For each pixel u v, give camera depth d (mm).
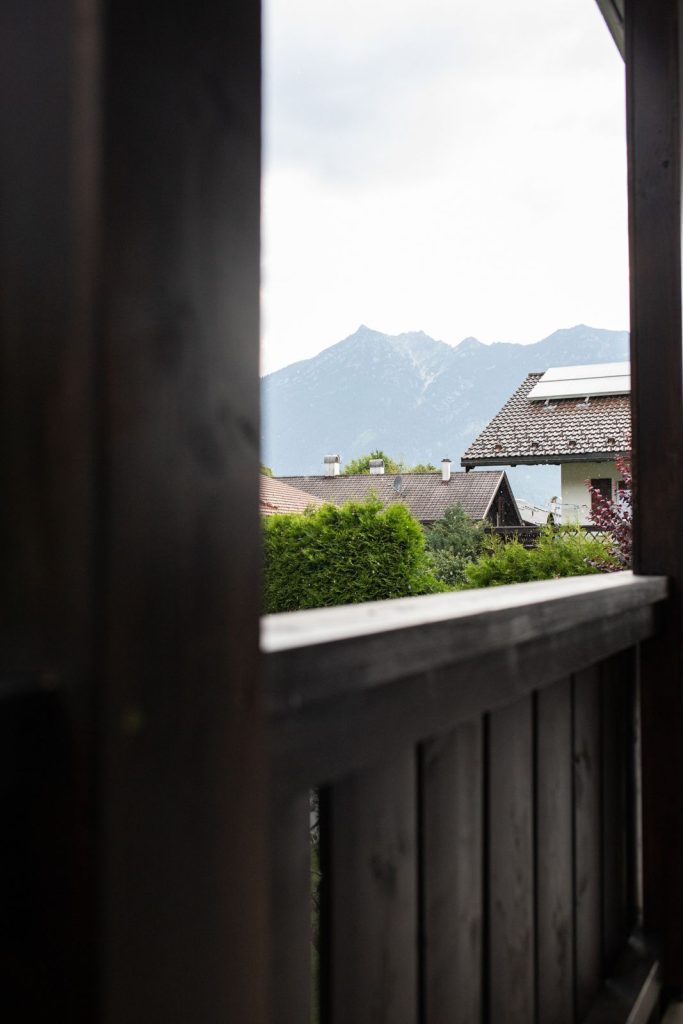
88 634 453
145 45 487
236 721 556
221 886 540
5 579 473
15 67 481
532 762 1376
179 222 511
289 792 669
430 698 902
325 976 839
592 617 1443
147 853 482
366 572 11062
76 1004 455
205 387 530
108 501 456
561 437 20578
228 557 549
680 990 1979
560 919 1502
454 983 1095
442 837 1066
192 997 515
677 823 1980
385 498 29062
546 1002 1432
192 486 518
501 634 1052
